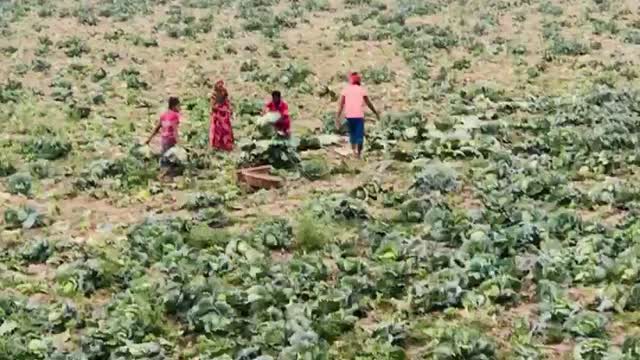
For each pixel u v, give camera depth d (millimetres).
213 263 14359
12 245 16250
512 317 12648
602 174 19891
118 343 11898
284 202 18406
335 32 41875
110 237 16375
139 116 27203
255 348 11547
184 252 14922
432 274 13898
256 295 12984
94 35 41844
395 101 29109
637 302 12766
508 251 14781
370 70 32844
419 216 16859
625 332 12125
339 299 12844
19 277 14461
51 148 22344
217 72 34031
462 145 21828
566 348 11758
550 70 33781
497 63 35125
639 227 15438
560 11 46062
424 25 42406
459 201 18062
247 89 31266
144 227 16250
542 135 23094
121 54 37406
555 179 18453
